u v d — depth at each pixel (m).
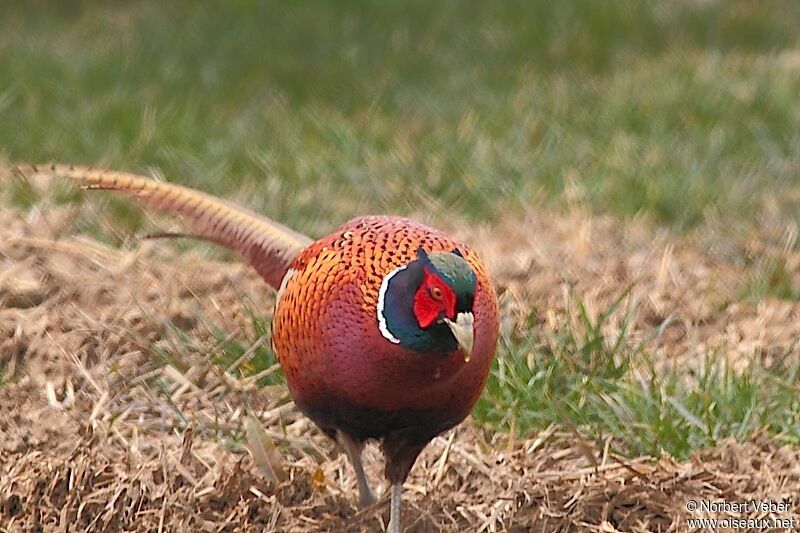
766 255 11.57
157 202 7.73
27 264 10.21
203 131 14.73
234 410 8.70
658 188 12.77
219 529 7.12
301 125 15.44
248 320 9.59
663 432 8.07
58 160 13.49
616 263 11.14
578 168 13.75
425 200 12.90
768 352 9.40
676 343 9.69
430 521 7.20
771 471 7.57
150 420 8.56
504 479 7.57
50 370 9.05
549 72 18.02
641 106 15.47
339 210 12.54
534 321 9.57
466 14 20.83
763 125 14.68
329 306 6.34
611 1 20.84
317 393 6.57
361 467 7.04
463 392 6.47
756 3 21.16
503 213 12.67
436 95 16.98
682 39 19.50
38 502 7.34
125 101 15.66
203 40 19.20
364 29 20.16
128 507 7.27
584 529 7.08
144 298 9.85
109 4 21.69
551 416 8.38
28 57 17.78
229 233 7.60
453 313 5.93
